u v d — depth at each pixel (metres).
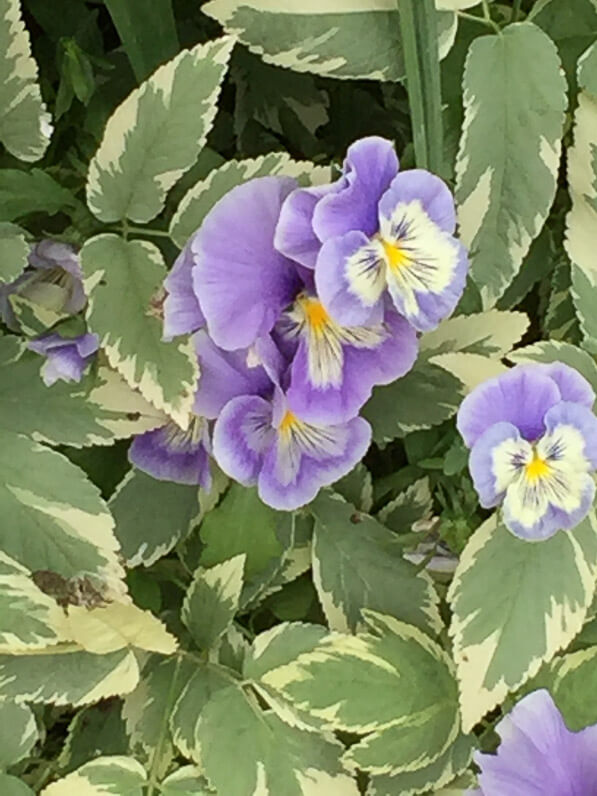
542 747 0.25
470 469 0.25
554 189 0.25
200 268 0.23
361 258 0.22
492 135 0.25
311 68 0.25
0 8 0.24
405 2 0.23
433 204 0.23
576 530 0.26
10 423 0.26
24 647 0.26
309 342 0.24
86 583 0.26
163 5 0.27
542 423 0.25
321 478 0.26
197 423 0.27
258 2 0.25
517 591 0.26
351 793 0.27
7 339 0.26
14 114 0.25
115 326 0.24
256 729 0.27
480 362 0.27
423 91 0.24
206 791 0.27
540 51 0.25
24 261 0.24
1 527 0.26
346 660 0.27
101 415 0.26
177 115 0.24
